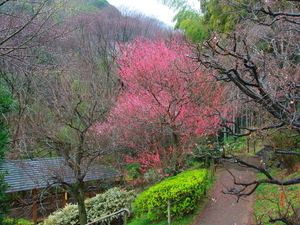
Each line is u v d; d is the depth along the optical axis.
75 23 10.43
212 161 11.32
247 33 7.27
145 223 8.32
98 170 11.80
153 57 9.96
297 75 4.73
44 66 5.90
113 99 10.20
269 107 4.38
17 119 8.16
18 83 9.80
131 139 11.37
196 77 8.78
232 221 7.11
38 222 11.20
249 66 4.06
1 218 4.16
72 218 10.30
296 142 8.92
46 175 8.38
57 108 8.74
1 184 4.33
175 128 9.52
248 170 11.95
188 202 7.67
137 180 11.91
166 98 9.52
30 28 6.01
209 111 8.95
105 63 15.23
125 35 19.73
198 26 12.15
